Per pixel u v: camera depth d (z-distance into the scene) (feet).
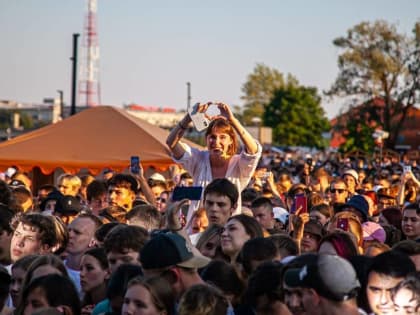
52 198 47.19
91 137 77.00
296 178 92.58
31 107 481.46
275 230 37.11
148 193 45.78
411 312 22.31
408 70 308.40
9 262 32.73
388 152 199.82
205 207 32.22
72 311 24.91
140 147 75.56
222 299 22.57
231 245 28.53
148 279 23.11
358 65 308.60
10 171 81.51
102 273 28.50
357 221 33.99
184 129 36.42
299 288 20.99
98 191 47.50
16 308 26.20
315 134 394.11
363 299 23.61
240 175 36.01
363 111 311.06
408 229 40.60
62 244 32.12
